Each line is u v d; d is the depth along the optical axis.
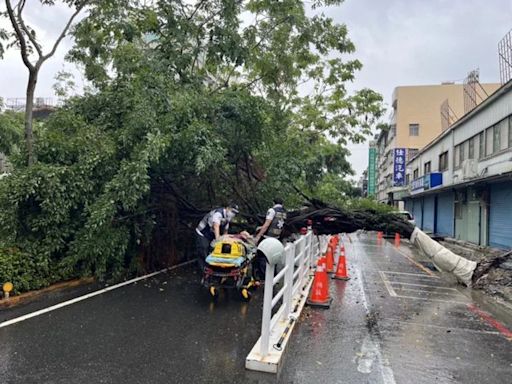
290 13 12.02
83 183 8.11
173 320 6.24
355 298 8.31
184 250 12.03
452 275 10.20
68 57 11.02
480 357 5.16
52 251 7.84
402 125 44.88
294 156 12.07
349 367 4.71
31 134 8.63
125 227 8.77
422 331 6.21
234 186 11.69
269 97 13.24
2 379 4.07
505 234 16.27
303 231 9.77
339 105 19.66
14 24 8.07
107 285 8.50
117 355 4.78
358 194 54.91
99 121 9.62
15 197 7.37
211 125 9.61
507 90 15.75
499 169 16.42
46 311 6.46
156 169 9.25
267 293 4.69
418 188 28.94
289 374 4.44
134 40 11.50
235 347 5.15
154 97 8.91
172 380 4.18
